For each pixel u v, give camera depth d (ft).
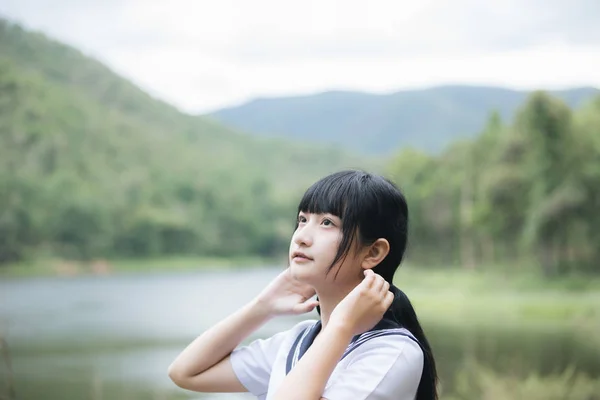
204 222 268.41
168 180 274.57
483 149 155.43
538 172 117.29
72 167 256.73
